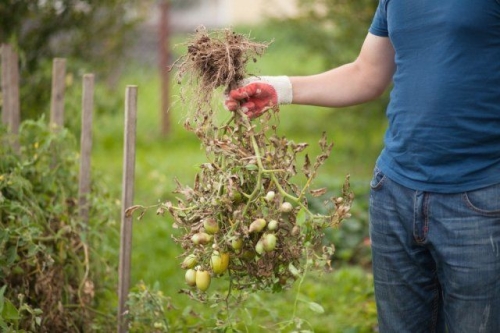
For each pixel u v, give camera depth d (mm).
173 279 5059
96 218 3975
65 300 3725
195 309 4480
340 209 2596
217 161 2709
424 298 2725
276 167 2646
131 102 3422
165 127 10211
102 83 6738
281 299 4766
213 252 2615
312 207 5934
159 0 10109
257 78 2811
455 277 2527
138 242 5719
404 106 2547
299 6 8375
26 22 6016
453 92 2443
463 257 2498
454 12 2414
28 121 3875
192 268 2703
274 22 8594
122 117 9055
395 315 2760
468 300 2525
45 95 5891
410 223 2588
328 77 2869
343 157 9070
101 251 4066
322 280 5098
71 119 5414
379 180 2678
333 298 4828
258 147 2705
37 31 5965
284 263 2680
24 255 3496
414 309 2738
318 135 10211
